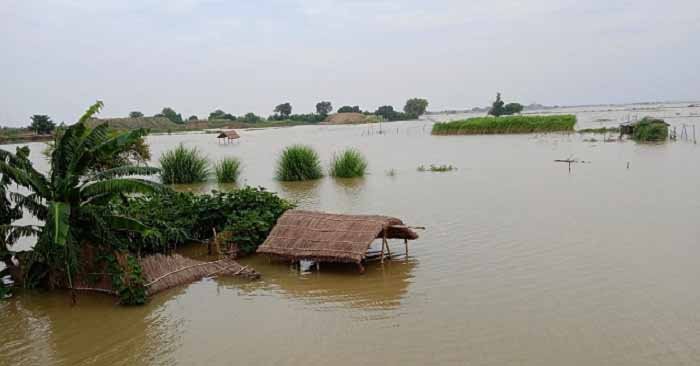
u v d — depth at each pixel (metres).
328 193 21.38
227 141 62.53
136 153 25.58
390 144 48.69
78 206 10.19
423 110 160.25
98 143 10.44
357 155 26.66
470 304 9.38
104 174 10.54
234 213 13.42
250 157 39.03
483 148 40.06
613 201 17.56
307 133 80.94
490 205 17.77
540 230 14.16
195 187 23.73
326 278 11.11
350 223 11.70
